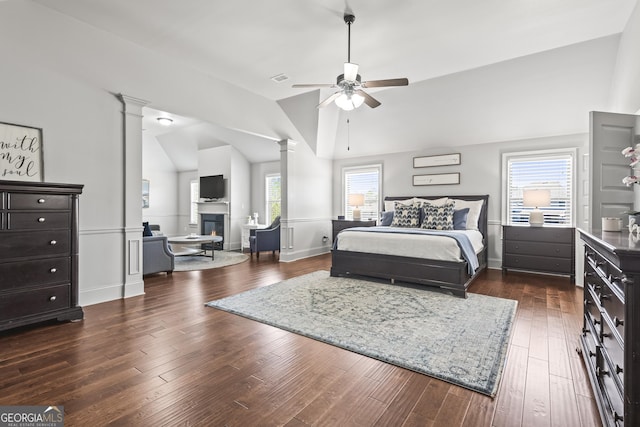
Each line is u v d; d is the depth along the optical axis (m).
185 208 9.23
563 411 1.57
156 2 2.74
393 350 2.22
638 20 2.75
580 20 3.00
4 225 2.45
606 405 1.46
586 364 1.98
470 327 2.63
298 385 1.81
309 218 6.44
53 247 2.69
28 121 2.84
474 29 3.13
